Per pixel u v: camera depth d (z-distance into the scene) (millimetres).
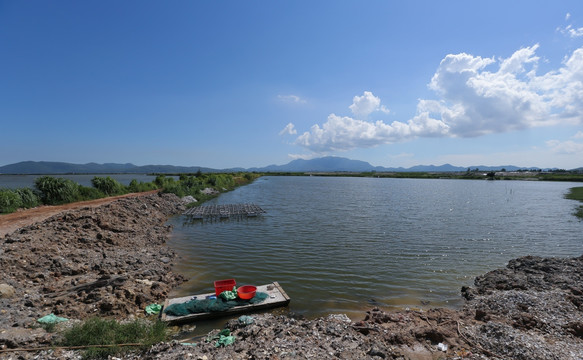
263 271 15805
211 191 61656
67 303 10625
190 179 61406
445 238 23266
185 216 33781
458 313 10641
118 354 7641
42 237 16312
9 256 13352
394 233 25000
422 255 18828
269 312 11281
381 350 7719
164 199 38781
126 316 10508
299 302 12180
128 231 22016
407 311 11062
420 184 103250
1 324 8391
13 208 26281
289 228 27094
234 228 27109
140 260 16266
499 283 13539
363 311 11516
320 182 116875
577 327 9188
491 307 11125
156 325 9164
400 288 13781
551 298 11250
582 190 66500
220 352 7605
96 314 10305
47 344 7828
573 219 31656
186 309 10633
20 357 7145
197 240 22578
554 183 105438
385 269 16234
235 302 11273
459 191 70750
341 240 22578
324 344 8016
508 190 73250
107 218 22547
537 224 28969
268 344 7855
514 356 7715
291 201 49469
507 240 22688
